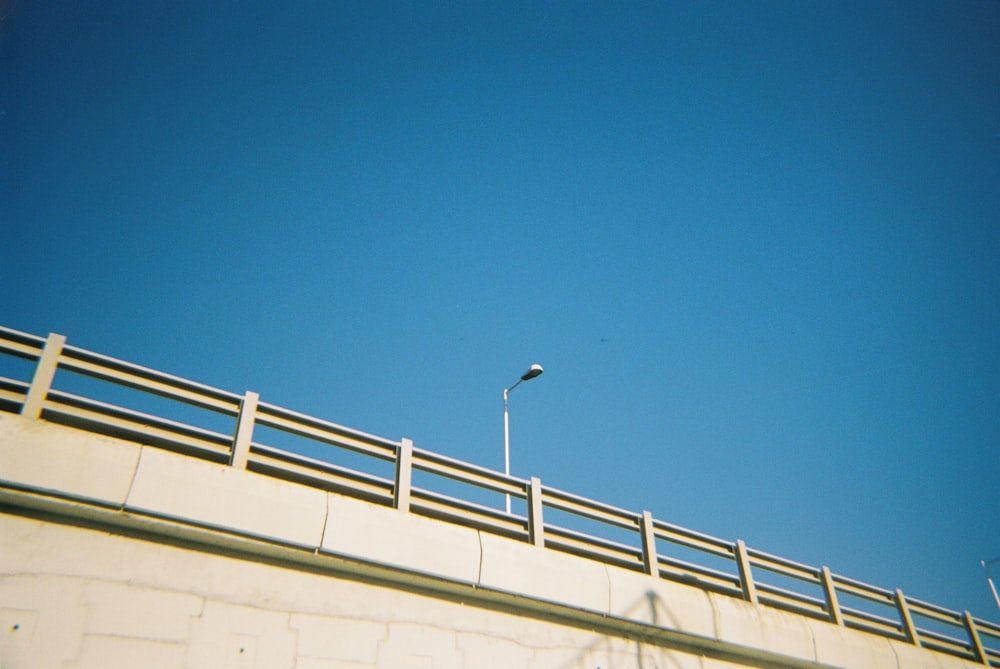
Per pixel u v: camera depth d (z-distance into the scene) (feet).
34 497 24.70
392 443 34.42
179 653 25.71
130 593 25.70
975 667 54.03
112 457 26.32
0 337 27.25
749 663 42.24
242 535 27.94
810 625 45.09
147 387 29.55
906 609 52.75
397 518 31.96
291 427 32.07
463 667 31.73
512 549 34.68
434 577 31.73
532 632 34.60
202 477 27.86
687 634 38.78
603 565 37.78
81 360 28.73
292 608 28.68
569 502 39.42
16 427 25.05
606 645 36.76
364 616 30.17
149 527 26.73
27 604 23.82
